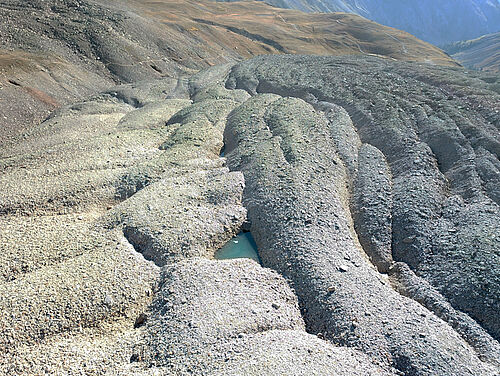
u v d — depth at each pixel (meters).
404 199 21.08
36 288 15.49
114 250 17.97
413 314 15.09
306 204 20.48
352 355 13.81
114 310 15.31
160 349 13.73
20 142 30.56
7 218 20.56
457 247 17.80
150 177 24.06
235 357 13.27
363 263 17.75
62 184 23.00
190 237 19.14
